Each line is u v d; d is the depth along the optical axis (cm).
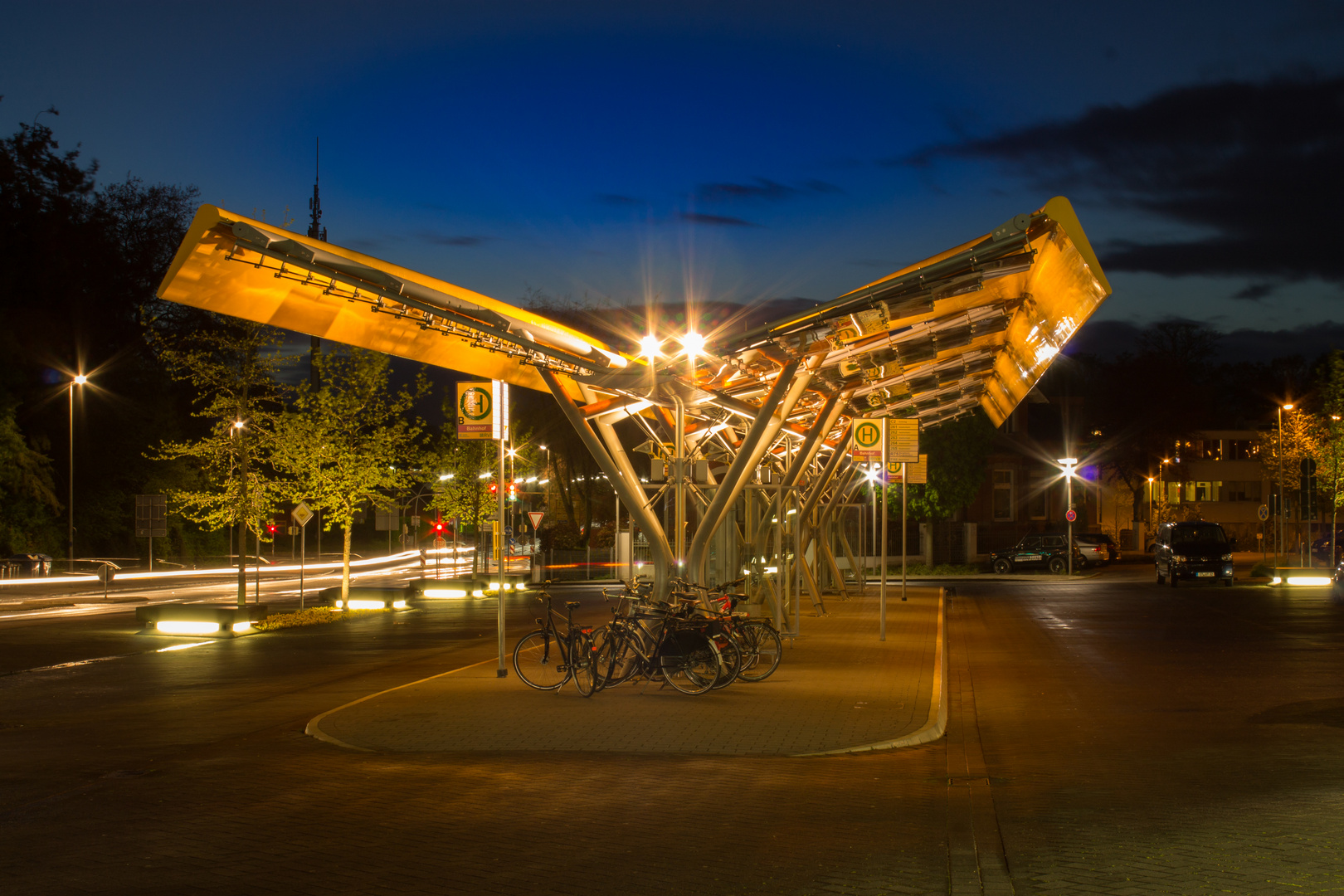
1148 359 7656
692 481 1589
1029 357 1576
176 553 6269
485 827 695
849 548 3256
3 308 5119
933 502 4884
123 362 5825
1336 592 3266
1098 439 7644
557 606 2909
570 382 1393
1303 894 536
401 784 825
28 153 5525
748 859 618
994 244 970
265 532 2798
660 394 1357
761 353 1327
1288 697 1267
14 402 4841
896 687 1309
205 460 2728
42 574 4909
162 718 1223
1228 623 2300
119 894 566
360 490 2761
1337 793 751
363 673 1592
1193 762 888
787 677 1397
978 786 810
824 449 2808
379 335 1243
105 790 824
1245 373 10494
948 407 2614
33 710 1305
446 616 2647
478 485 4178
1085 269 940
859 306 1114
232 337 2622
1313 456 5041
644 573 2455
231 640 2130
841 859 619
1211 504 8288
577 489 5675
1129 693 1329
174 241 6231
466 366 1335
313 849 649
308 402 2806
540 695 1259
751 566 2073
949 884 568
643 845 652
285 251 1007
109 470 5766
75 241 5694
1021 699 1298
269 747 1000
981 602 2986
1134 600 3064
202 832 691
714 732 1030
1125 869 584
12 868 616
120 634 2277
